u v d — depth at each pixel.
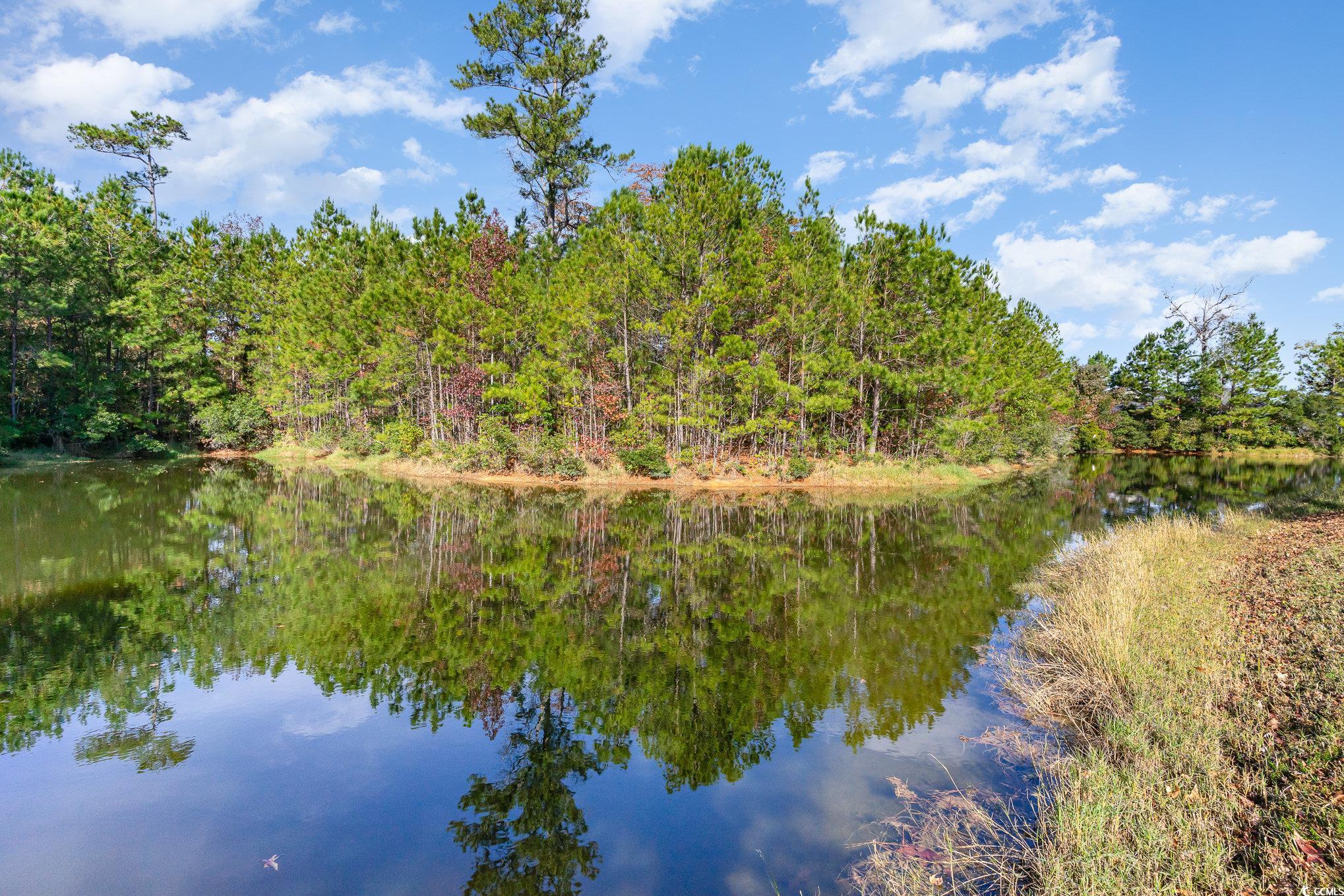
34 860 4.37
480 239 28.02
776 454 27.12
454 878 4.28
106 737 6.15
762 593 11.42
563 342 25.69
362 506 20.03
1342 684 5.33
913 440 29.77
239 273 38.06
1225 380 51.16
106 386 30.17
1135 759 4.93
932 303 26.61
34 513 17.12
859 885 4.11
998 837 4.41
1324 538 11.85
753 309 25.75
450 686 7.47
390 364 29.39
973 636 9.09
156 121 40.91
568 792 5.36
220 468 30.02
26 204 26.22
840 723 6.50
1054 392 41.44
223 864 4.37
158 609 9.88
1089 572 10.48
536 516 19.02
